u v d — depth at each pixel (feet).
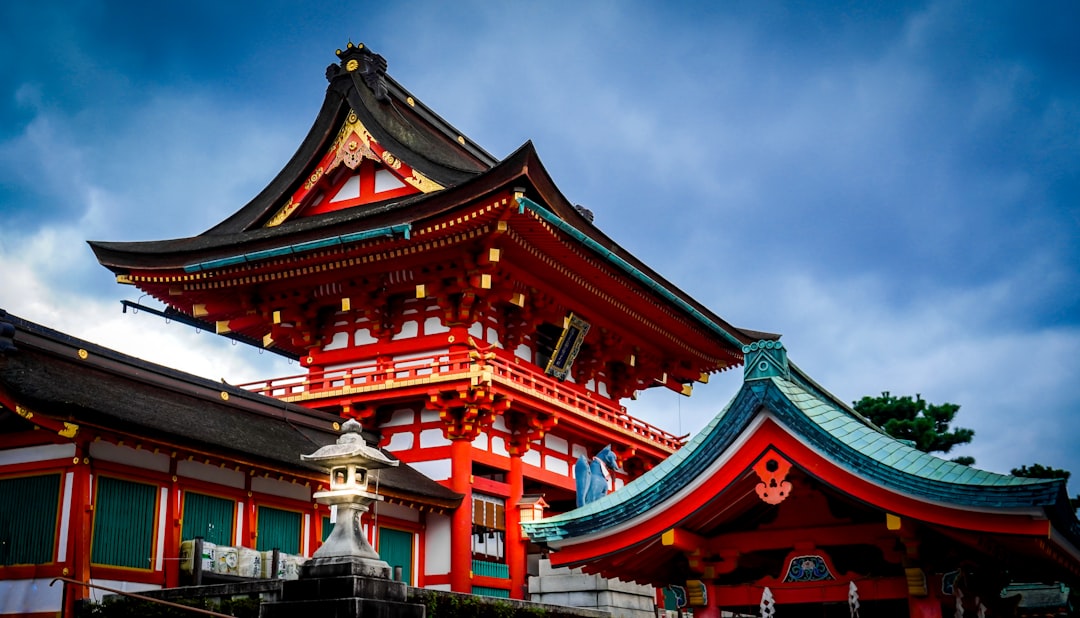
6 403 71.20
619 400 161.07
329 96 133.90
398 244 115.85
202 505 85.15
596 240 122.21
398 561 111.75
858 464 39.63
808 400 42.37
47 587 72.08
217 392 97.25
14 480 77.30
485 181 108.17
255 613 61.21
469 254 117.70
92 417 71.87
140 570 77.36
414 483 110.73
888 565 46.65
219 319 136.05
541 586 104.53
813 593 44.80
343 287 126.11
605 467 126.62
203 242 131.03
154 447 78.02
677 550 46.78
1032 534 37.14
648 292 135.54
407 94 148.15
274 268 122.42
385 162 130.21
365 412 124.47
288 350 145.69
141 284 130.21
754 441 41.42
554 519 46.01
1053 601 80.94
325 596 49.14
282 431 101.19
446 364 119.03
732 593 46.57
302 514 97.14
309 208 136.56
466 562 114.42
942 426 169.48
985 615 48.16
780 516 45.91
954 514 38.47
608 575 48.14
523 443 128.67
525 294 128.47
